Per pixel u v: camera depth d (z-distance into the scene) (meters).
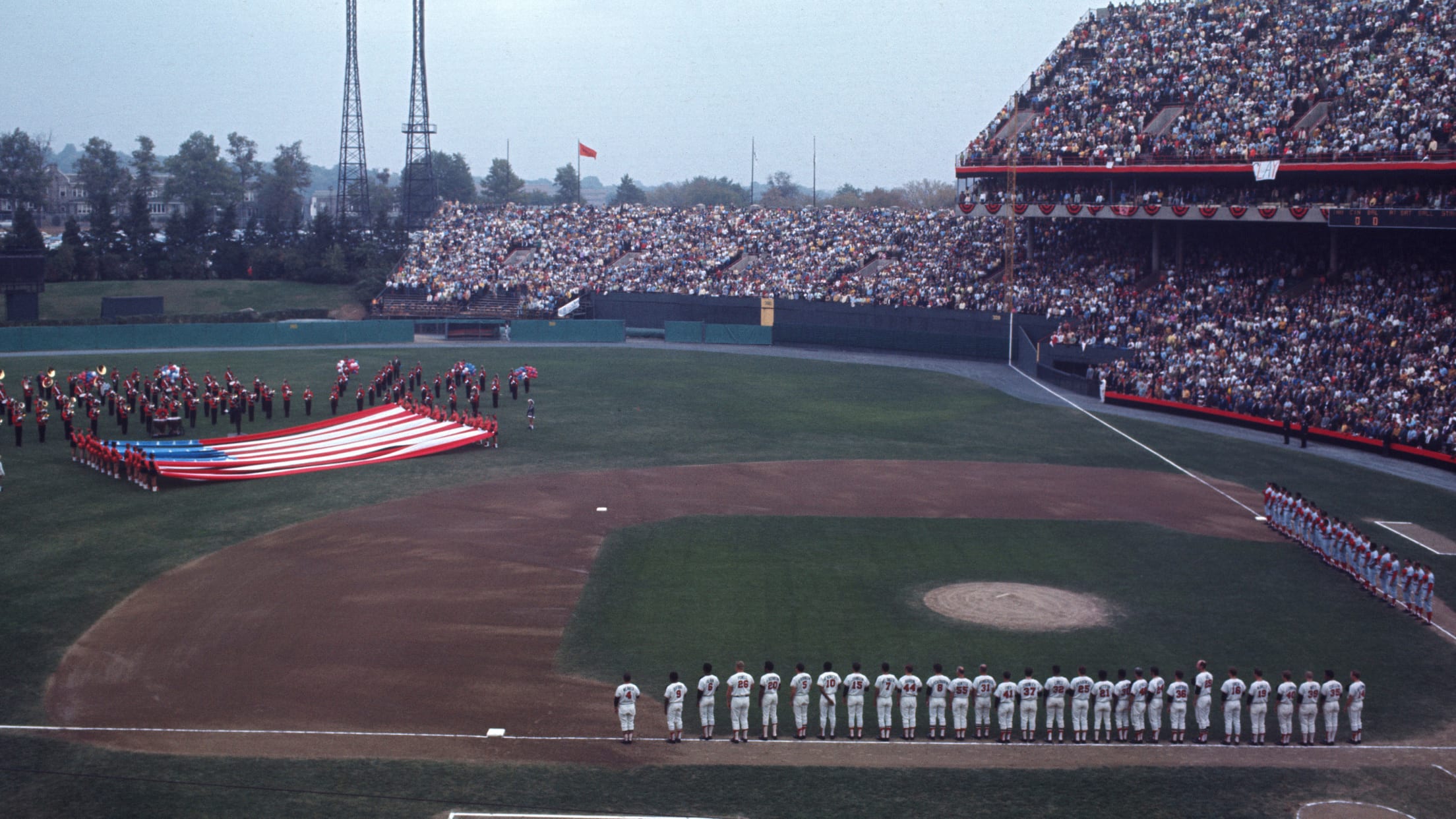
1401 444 58.09
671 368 89.44
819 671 29.95
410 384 76.00
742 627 33.00
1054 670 27.52
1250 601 36.00
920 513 46.31
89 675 29.28
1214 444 61.62
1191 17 95.94
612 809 23.05
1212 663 30.92
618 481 51.41
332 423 63.09
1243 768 25.61
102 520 43.66
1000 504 47.84
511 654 30.94
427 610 34.25
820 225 116.44
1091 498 49.22
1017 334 91.88
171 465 50.22
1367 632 33.47
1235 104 83.44
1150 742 27.30
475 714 27.41
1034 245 99.00
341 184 152.12
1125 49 96.50
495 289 114.88
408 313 113.06
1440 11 79.50
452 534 42.41
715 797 23.69
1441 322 66.00
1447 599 36.47
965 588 36.81
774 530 43.44
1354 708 26.97
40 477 50.19
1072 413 71.31
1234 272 83.25
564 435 62.28
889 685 26.94
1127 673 28.05
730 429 64.69
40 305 114.88
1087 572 38.62
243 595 35.34
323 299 123.88
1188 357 74.31
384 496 48.16
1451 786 24.64
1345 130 74.56
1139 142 84.94
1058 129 92.25
